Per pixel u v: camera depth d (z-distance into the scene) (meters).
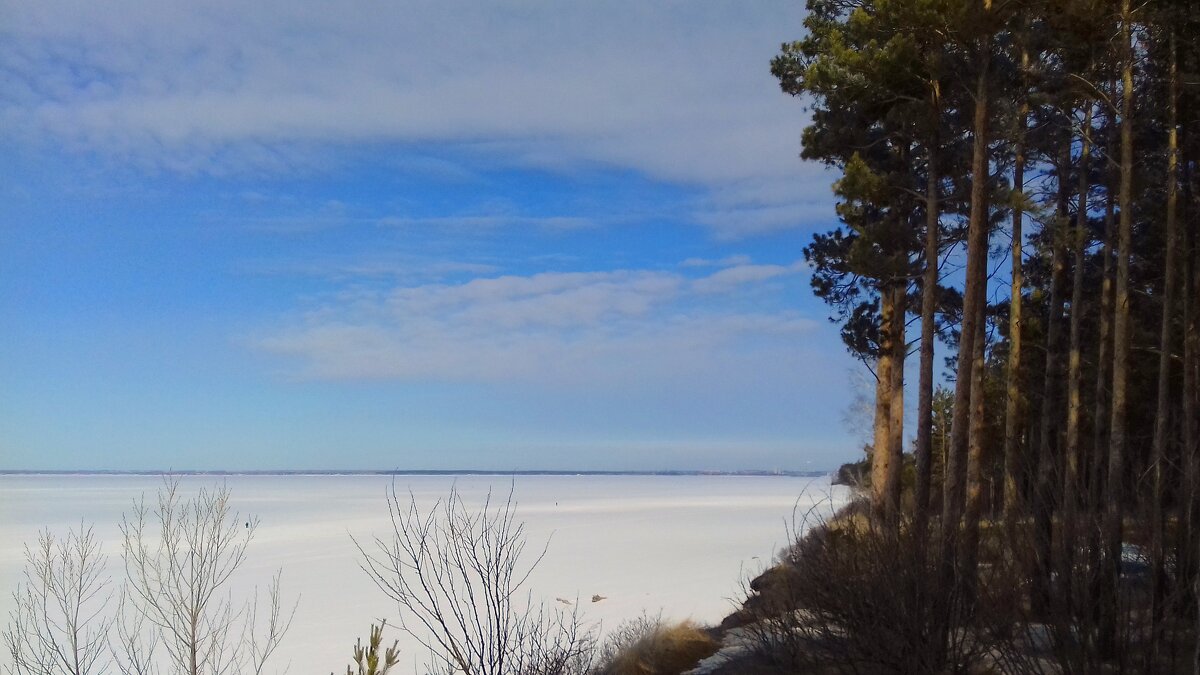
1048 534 7.08
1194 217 17.39
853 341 22.81
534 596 27.81
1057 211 19.91
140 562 10.41
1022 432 21.45
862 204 21.78
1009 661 7.20
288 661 19.75
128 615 18.19
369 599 29.25
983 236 14.36
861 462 32.66
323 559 40.88
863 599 8.84
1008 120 15.45
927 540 8.88
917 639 8.31
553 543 49.72
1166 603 6.42
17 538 34.41
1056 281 21.55
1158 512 6.65
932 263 16.25
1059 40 14.84
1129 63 14.05
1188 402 14.62
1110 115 17.20
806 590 9.86
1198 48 14.80
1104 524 6.80
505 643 6.66
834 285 23.89
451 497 9.10
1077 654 6.60
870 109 17.69
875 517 9.75
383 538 48.16
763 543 47.62
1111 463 11.60
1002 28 14.47
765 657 10.76
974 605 8.05
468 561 7.23
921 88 16.48
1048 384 21.75
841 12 19.98
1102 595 6.64
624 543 48.97
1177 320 17.92
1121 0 14.03
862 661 9.01
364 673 6.98
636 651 14.43
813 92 18.33
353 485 193.75
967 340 13.99
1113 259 20.30
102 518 48.31
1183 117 16.16
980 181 14.38
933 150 16.47
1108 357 18.84
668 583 31.39
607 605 25.83
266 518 70.81
